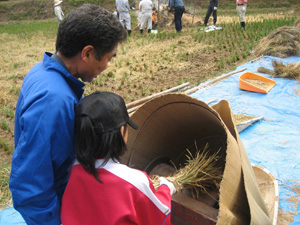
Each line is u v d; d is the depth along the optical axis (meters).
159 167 2.96
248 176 2.36
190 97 2.35
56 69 1.73
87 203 1.71
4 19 26.31
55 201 1.70
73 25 1.63
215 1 14.09
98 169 1.69
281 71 7.12
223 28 13.74
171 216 2.69
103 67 1.82
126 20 13.86
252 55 9.28
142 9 14.01
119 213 1.63
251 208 2.10
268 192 3.14
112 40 1.69
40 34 16.30
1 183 4.13
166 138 3.11
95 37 1.64
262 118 5.23
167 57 9.62
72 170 1.77
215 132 3.13
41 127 1.55
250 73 6.89
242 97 6.12
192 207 2.51
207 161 2.68
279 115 5.33
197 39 11.91
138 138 2.84
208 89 6.66
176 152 3.34
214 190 2.76
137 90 7.40
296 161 4.05
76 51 1.69
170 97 2.52
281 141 4.53
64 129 1.63
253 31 12.34
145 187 1.68
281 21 13.48
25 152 1.56
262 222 2.21
